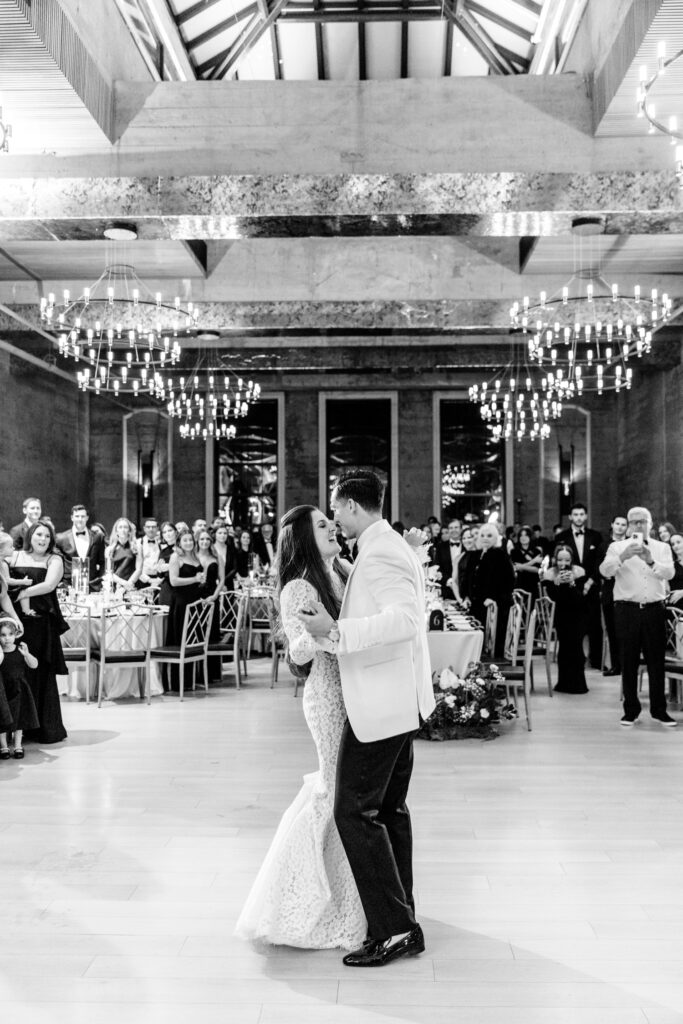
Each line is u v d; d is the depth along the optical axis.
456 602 10.04
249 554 14.52
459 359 16.80
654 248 12.02
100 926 3.49
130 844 4.46
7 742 6.51
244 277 13.04
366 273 12.91
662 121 8.36
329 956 3.24
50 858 4.25
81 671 8.85
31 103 7.80
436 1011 2.84
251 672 10.85
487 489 20.30
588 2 8.71
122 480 20.42
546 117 8.59
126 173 8.64
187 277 13.07
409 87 8.62
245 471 20.70
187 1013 2.83
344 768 3.07
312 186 8.59
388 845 3.12
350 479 3.19
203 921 3.54
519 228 9.04
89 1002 2.90
